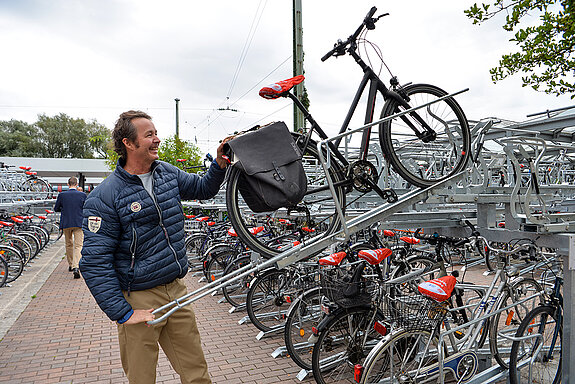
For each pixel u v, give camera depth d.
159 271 2.14
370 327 3.21
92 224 2.01
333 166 2.57
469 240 3.57
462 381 3.02
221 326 4.87
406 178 2.70
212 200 9.20
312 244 2.48
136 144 2.12
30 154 49.59
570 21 3.25
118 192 2.07
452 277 2.79
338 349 3.39
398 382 2.77
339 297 3.13
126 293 2.12
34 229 10.18
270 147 2.24
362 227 2.54
